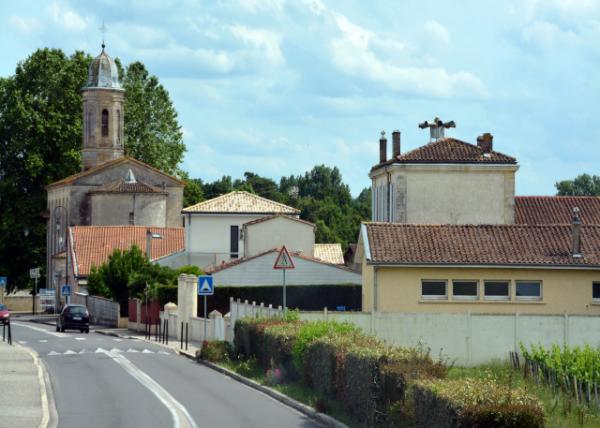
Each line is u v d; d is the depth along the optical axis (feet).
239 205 347.77
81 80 469.98
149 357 178.50
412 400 77.71
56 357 177.99
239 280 264.72
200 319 217.15
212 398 117.80
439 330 168.66
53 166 453.58
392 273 190.49
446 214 255.29
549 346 168.04
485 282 192.24
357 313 167.73
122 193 417.90
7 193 447.01
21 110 448.65
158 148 499.51
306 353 116.67
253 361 143.43
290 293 256.52
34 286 415.03
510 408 66.85
